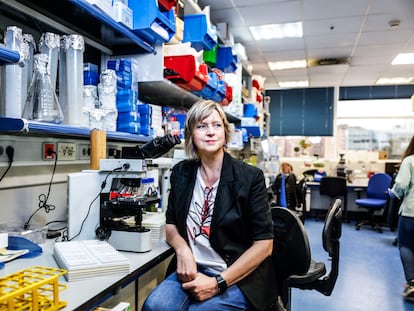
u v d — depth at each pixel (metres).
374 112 7.82
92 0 1.55
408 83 7.50
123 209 1.48
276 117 8.34
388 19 4.16
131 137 1.96
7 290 0.90
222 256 1.40
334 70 6.52
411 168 2.87
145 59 2.14
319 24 4.34
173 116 2.62
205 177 1.50
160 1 1.99
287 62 6.10
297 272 1.58
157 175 2.00
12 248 1.31
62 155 1.83
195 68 2.30
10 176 1.54
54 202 1.81
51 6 1.59
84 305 0.92
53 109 1.50
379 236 5.04
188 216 1.47
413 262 2.81
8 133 1.51
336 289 2.96
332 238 1.76
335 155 7.98
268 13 4.02
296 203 5.16
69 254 1.20
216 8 3.89
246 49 5.34
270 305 1.43
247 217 1.42
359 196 6.13
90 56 2.18
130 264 1.25
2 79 1.38
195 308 1.25
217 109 1.52
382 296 2.82
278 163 6.20
